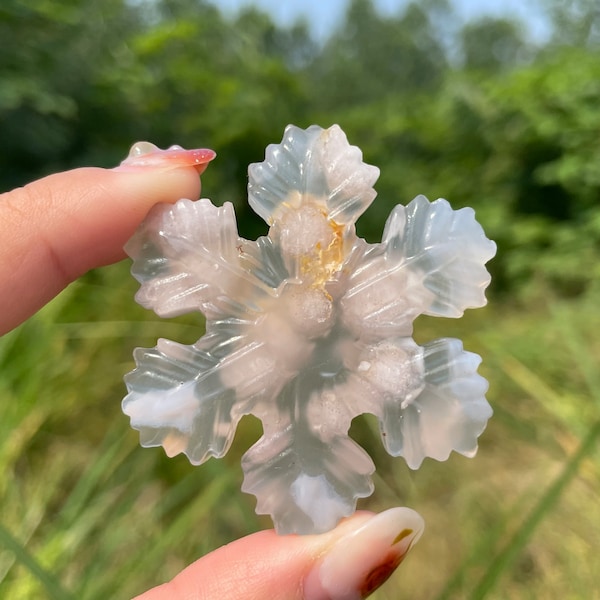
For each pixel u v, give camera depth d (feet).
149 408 0.30
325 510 0.31
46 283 0.38
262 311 0.31
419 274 0.31
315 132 0.33
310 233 0.31
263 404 0.31
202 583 0.30
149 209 0.34
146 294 0.31
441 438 0.31
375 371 0.31
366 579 0.29
